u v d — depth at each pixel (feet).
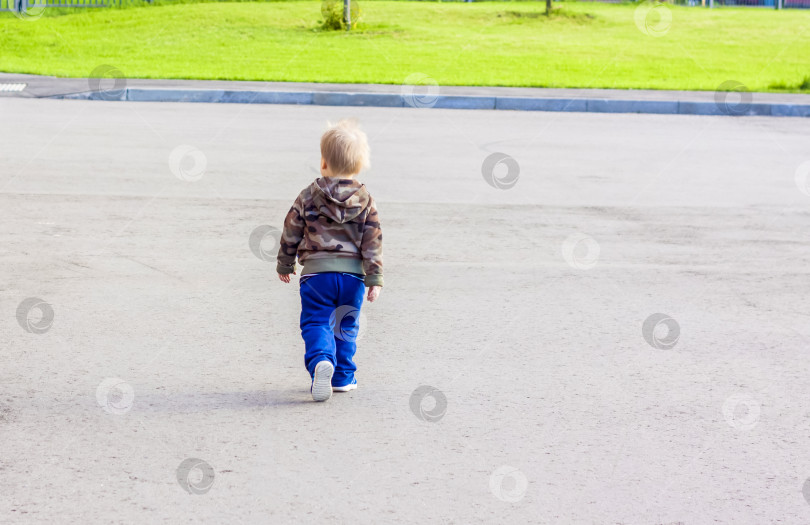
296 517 14.56
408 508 14.94
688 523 14.80
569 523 14.64
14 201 38.27
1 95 74.84
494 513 14.87
